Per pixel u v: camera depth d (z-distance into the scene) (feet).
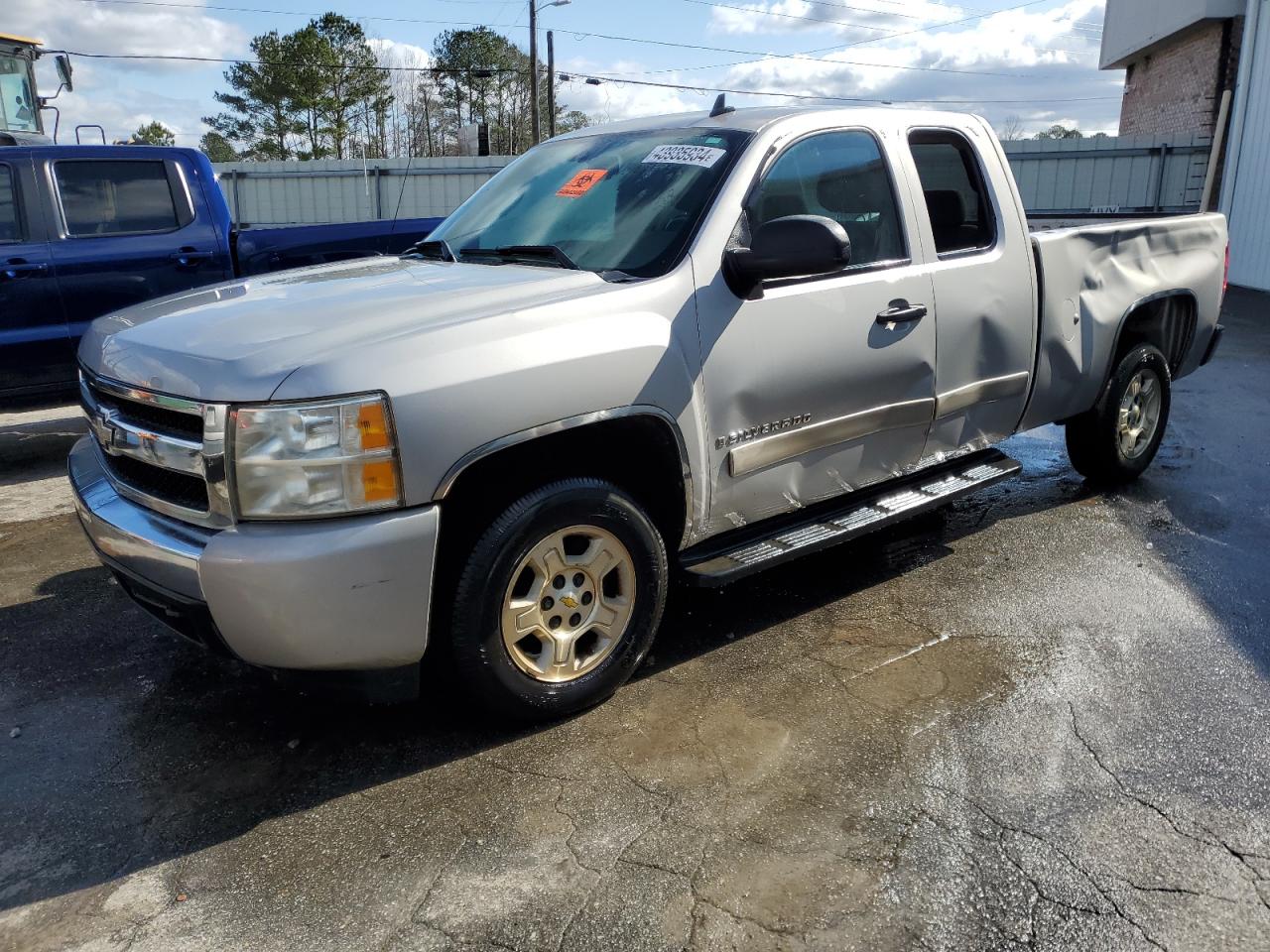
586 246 11.70
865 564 14.90
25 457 23.11
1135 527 16.28
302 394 8.54
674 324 10.50
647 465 10.97
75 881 8.32
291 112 177.37
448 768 9.82
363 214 90.74
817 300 11.73
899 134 13.26
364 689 9.33
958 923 7.59
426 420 8.79
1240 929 7.48
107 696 11.49
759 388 11.27
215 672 12.01
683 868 8.27
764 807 9.05
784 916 7.70
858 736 10.20
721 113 13.08
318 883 8.22
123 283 22.08
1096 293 15.93
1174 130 72.13
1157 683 11.16
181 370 9.19
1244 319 40.70
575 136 14.40
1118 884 7.98
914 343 12.85
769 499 11.86
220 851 8.66
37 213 21.27
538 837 8.72
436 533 8.96
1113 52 79.10
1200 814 8.83
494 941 7.52
